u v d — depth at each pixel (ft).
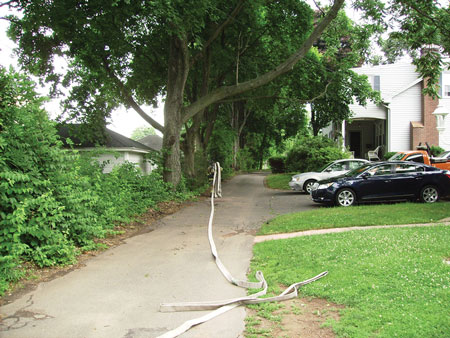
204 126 92.68
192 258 22.98
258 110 82.28
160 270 20.48
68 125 67.31
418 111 84.89
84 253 24.13
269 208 44.73
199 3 40.16
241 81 71.51
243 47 64.64
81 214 25.22
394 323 12.03
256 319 13.83
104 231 26.86
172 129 54.90
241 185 79.82
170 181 54.95
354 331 11.95
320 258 20.52
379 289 15.03
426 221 30.48
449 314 12.19
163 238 28.89
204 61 63.98
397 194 41.14
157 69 65.92
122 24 49.39
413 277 15.87
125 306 15.33
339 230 29.07
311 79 66.54
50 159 23.04
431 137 83.05
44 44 54.70
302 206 45.29
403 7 45.96
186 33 45.75
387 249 20.81
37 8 45.57
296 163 79.46
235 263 21.80
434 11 44.86
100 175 33.78
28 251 20.35
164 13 37.63
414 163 42.14
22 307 15.23
